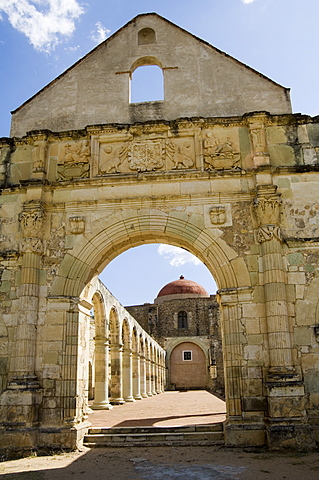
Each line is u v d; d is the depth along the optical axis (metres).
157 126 14.45
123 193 14.12
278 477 8.49
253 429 11.62
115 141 14.68
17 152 15.17
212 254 13.39
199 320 61.88
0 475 9.34
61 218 14.11
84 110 15.53
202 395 38.28
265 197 13.30
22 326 12.77
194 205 13.80
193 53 15.73
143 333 38.06
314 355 12.18
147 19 16.38
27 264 13.40
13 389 12.16
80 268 13.61
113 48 16.12
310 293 12.72
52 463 10.45
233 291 12.85
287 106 14.95
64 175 14.59
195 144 14.38
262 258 13.12
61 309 13.17
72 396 12.48
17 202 14.55
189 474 8.95
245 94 15.15
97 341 22.59
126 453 11.39
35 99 15.96
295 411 11.34
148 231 13.84
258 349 12.36
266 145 14.19
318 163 13.96
